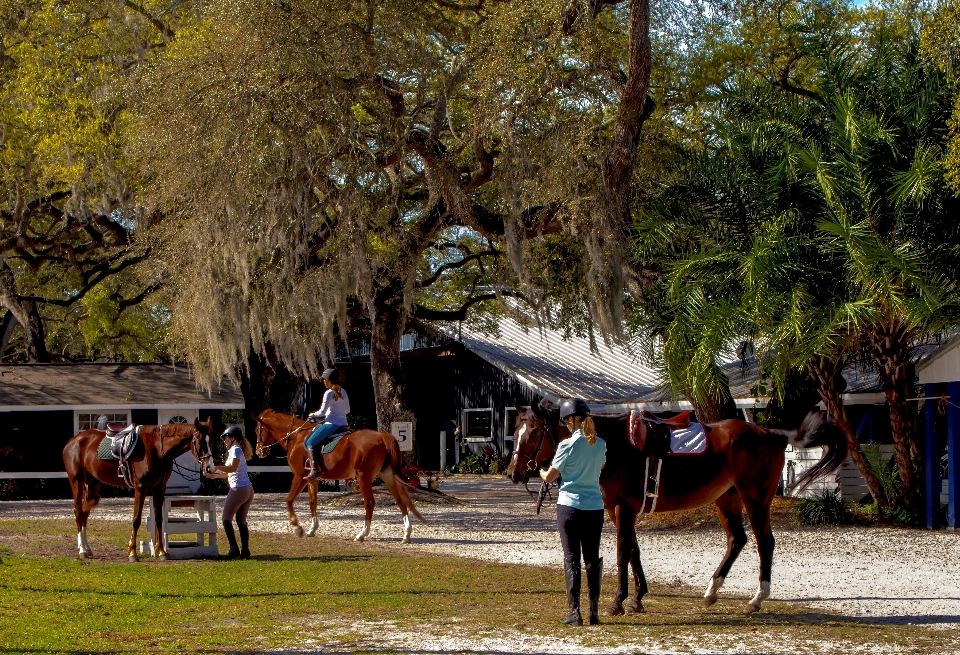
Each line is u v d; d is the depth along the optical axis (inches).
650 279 753.6
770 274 651.5
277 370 1256.8
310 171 807.1
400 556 592.4
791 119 753.0
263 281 890.7
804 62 994.1
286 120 779.4
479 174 909.2
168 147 789.9
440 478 1430.9
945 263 667.4
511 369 1418.6
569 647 327.3
